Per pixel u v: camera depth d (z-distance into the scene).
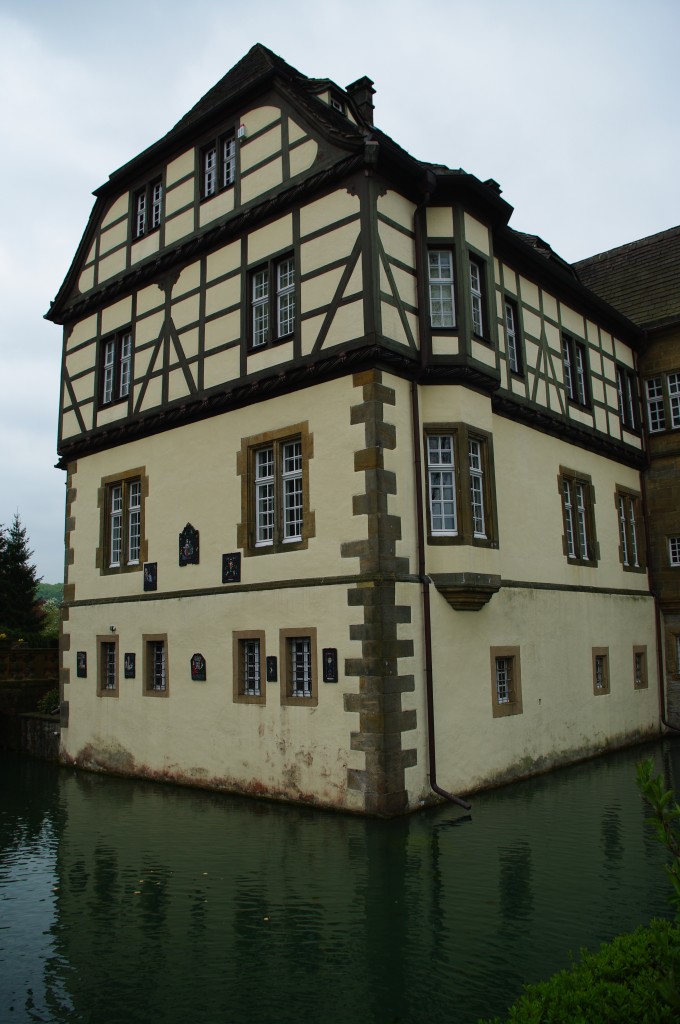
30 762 16.94
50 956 6.50
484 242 12.99
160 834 10.20
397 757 10.64
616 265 22.25
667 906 7.19
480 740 12.23
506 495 14.02
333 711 11.12
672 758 15.32
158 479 14.76
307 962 6.20
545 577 14.88
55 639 29.88
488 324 12.82
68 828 10.72
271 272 12.85
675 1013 3.40
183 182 14.77
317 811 11.00
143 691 14.48
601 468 17.81
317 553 11.65
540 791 12.11
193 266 14.41
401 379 11.75
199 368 13.93
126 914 7.39
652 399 19.81
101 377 16.47
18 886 8.28
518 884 7.84
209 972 6.11
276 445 12.55
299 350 12.14
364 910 7.23
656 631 19.02
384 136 12.49
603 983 3.72
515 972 5.90
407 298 11.88
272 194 12.88
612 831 9.77
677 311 19.81
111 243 16.44
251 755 12.24
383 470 11.14
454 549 11.77
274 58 14.22
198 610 13.50
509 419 14.48
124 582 15.27
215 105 13.96
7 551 37.78
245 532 12.84
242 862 8.83
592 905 7.25
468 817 10.48
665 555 19.20
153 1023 5.38
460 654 12.04
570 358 17.00
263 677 12.22
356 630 10.95
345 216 11.79
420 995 5.60
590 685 15.82
